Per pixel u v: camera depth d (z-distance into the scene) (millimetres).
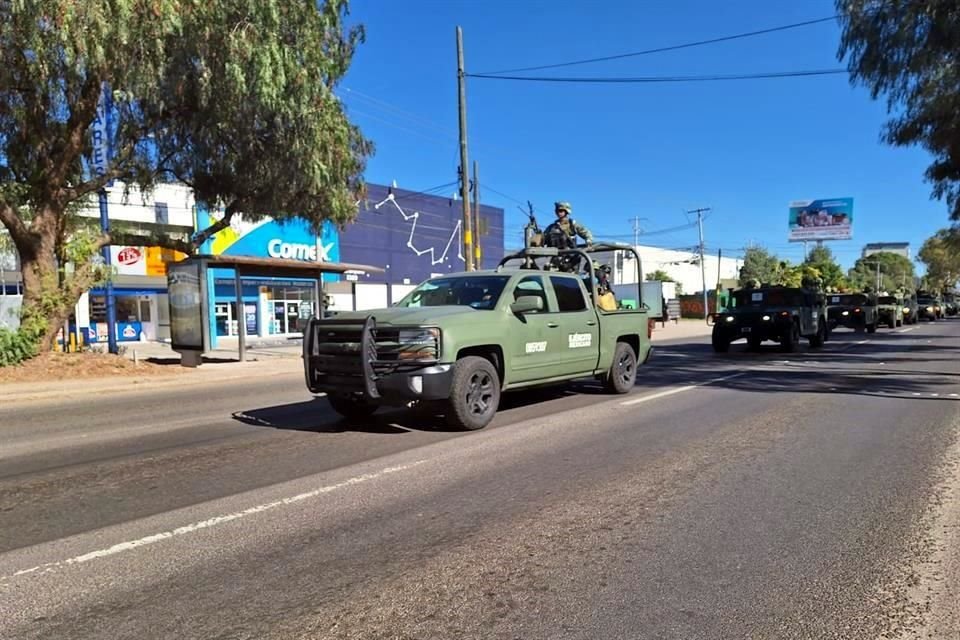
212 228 18672
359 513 4996
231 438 7926
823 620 3385
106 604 3580
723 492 5449
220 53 14141
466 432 7840
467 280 9008
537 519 4832
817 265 72750
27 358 15312
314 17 15758
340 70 17656
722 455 6691
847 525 4688
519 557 4156
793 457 6598
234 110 15156
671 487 5590
